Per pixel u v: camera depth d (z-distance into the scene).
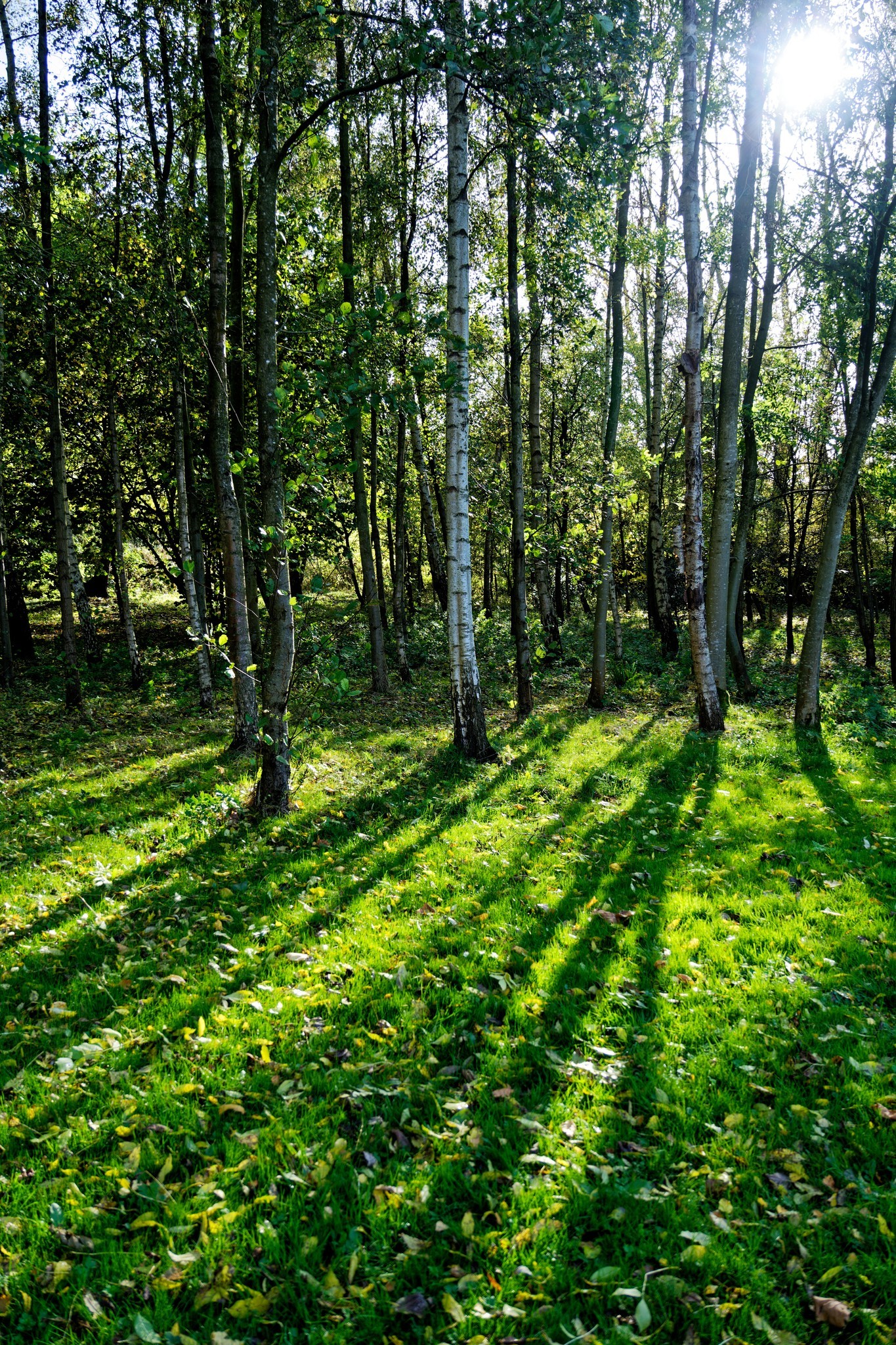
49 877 6.21
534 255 12.80
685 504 11.76
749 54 12.20
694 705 15.62
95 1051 3.87
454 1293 2.61
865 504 22.66
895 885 6.05
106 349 14.68
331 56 13.38
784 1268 2.72
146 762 10.14
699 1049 3.96
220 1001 4.37
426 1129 3.32
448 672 19.81
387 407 7.06
